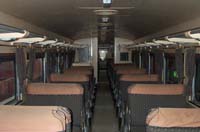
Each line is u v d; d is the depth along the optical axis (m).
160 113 4.73
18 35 5.00
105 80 22.36
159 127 4.67
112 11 6.77
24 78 7.55
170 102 7.53
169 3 5.49
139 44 15.11
